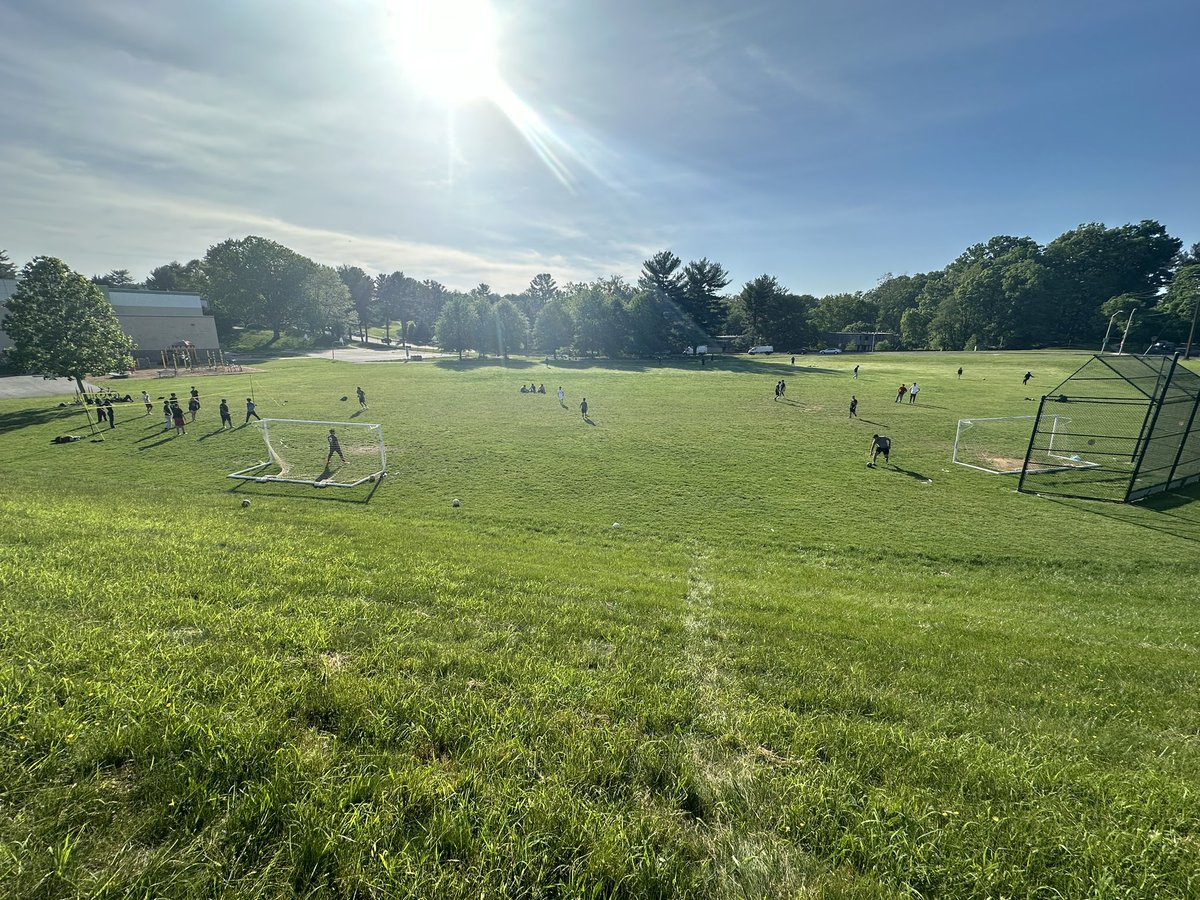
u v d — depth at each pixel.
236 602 7.07
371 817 3.31
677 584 11.62
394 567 10.34
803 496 22.23
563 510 20.44
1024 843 3.48
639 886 3.07
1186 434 22.55
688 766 4.09
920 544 17.16
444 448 29.69
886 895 3.09
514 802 3.56
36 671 4.59
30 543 9.82
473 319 82.19
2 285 61.22
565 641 6.87
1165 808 3.98
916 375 64.44
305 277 111.81
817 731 4.79
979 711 5.85
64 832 3.12
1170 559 15.97
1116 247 103.69
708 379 60.66
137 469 25.06
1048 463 27.28
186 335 80.94
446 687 5.05
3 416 37.31
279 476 24.53
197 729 3.87
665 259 98.38
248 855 3.11
